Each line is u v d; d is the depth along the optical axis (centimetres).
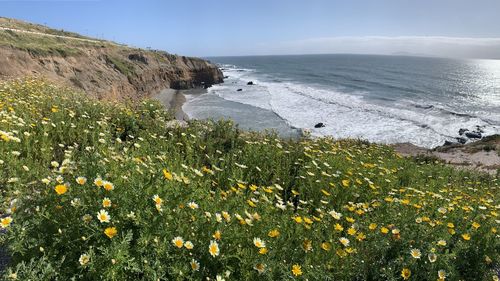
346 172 734
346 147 1187
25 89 1217
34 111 879
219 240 374
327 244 417
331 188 652
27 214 361
